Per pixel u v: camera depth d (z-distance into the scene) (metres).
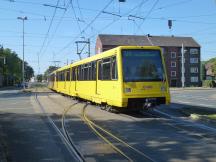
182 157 10.11
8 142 13.05
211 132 14.14
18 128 16.53
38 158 10.46
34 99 39.09
